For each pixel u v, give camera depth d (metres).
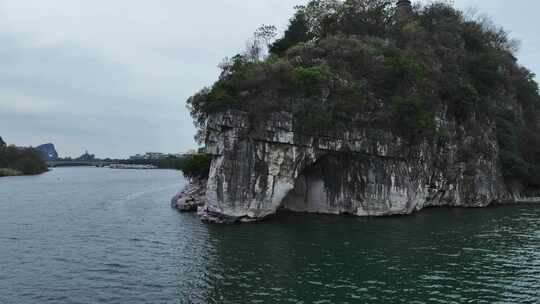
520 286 29.92
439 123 71.81
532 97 104.38
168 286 30.33
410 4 103.69
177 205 73.75
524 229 50.66
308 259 37.03
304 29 87.44
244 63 62.31
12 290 29.72
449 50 82.69
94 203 83.00
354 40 69.31
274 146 56.59
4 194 101.62
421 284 30.42
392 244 42.50
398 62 64.56
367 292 28.88
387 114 61.84
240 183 55.16
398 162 63.53
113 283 31.14
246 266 35.09
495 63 85.19
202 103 75.12
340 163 62.84
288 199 66.75
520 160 82.50
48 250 41.59
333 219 58.28
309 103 57.50
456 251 39.56
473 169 75.50
